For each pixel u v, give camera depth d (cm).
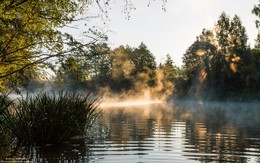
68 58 897
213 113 3144
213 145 1215
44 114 1226
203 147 1166
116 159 969
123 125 1877
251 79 6172
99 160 955
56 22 942
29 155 1019
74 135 1324
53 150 1098
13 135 1279
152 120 2227
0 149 1102
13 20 909
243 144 1236
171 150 1107
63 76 959
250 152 1082
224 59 6500
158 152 1068
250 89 6094
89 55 907
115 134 1478
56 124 1218
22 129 1223
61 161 940
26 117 1238
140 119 2317
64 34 918
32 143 1213
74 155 1021
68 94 1395
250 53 6712
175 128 1742
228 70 6400
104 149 1117
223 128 1761
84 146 1170
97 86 7975
